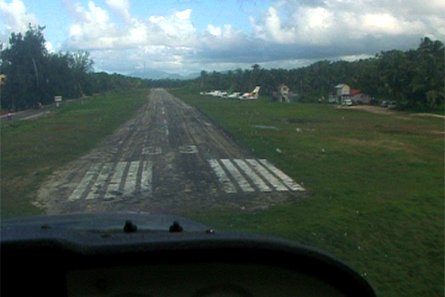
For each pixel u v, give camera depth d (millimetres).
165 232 2770
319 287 2619
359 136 40969
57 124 49500
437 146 35906
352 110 77500
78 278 2199
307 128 46906
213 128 44312
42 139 37438
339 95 101312
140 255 2219
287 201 17922
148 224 3510
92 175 23031
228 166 25188
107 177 22500
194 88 176750
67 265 2139
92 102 95125
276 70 134000
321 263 2557
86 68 121375
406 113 73312
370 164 26891
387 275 11070
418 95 80750
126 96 127250
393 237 13891
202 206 17094
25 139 37625
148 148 32000
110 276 2232
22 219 3777
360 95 99875
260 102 97500
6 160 27750
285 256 2473
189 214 15961
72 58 105438
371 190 20156
